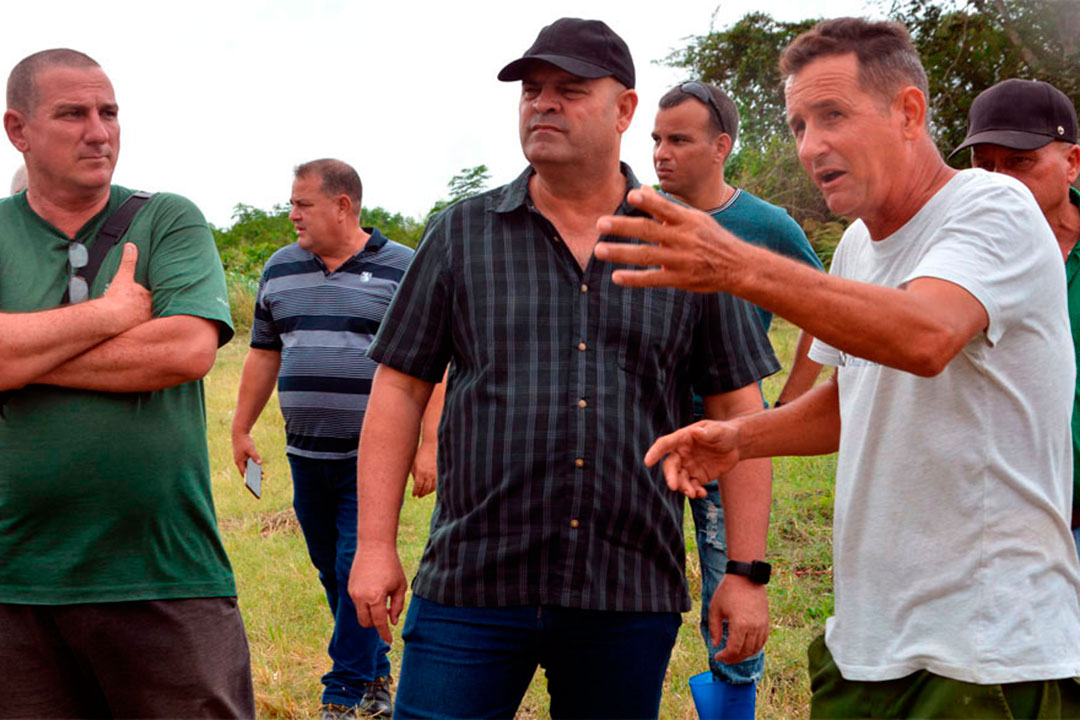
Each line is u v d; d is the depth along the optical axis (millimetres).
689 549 5363
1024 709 2029
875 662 2156
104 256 2842
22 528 2672
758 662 3523
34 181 2830
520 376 2521
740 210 3775
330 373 4289
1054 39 13188
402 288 2713
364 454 2719
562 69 2484
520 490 2486
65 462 2641
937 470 2078
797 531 5562
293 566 5754
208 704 2801
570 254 2578
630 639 2533
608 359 2537
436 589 2553
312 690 4387
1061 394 2105
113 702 2781
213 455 8547
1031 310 2025
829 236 13344
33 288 2797
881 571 2158
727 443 2346
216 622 2834
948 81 13742
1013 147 3053
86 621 2693
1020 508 2059
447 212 2707
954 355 1896
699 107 3689
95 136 2744
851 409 2252
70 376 2646
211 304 2818
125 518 2686
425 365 2705
